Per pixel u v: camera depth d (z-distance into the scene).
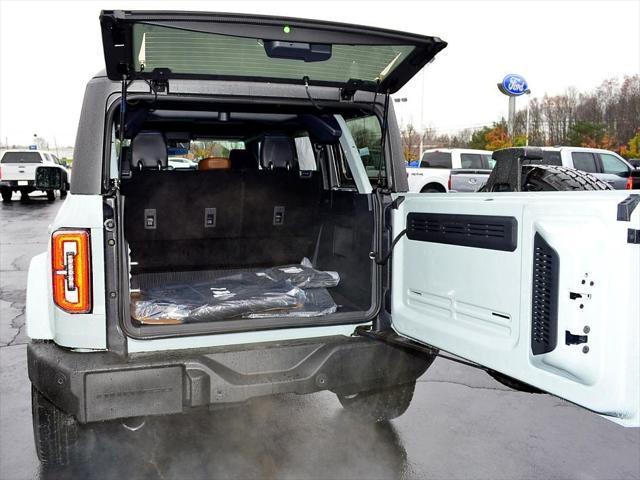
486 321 2.45
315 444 3.54
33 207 21.78
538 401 4.27
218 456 3.38
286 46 2.61
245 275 3.64
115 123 2.95
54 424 2.91
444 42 2.74
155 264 3.76
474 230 2.49
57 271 2.58
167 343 2.74
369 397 3.62
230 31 2.50
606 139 51.59
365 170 3.51
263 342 2.90
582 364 1.97
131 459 3.34
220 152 4.98
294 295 3.19
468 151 16.30
